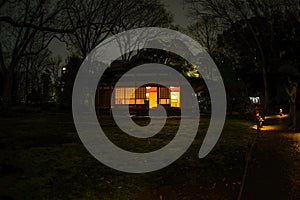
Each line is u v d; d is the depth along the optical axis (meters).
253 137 16.11
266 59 37.16
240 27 39.56
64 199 6.02
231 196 6.23
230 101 33.56
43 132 16.67
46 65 66.44
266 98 36.62
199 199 6.09
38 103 60.88
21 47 31.34
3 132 16.38
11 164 8.31
